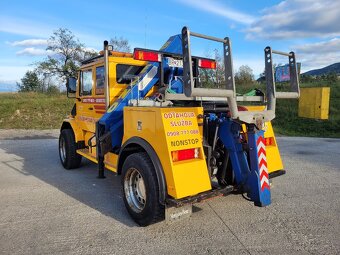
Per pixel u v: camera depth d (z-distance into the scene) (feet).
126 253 10.39
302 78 74.74
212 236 11.60
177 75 17.51
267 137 14.92
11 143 33.91
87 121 19.83
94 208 14.51
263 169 12.47
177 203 10.84
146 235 11.71
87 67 19.34
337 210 14.19
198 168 11.78
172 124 11.53
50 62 116.16
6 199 15.65
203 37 10.35
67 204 15.01
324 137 39.50
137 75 17.07
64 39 116.78
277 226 12.46
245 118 11.67
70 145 21.31
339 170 21.74
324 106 37.14
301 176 20.12
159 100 13.44
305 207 14.56
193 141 11.93
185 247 10.79
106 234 11.80
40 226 12.47
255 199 12.39
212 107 14.78
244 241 11.21
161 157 11.52
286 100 54.70
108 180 19.21
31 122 50.98
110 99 16.99
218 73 18.67
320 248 10.69
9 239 11.33
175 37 16.88
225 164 13.57
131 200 13.14
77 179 19.45
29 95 73.05
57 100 63.87
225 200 15.42
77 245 10.93
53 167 22.75
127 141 13.35
